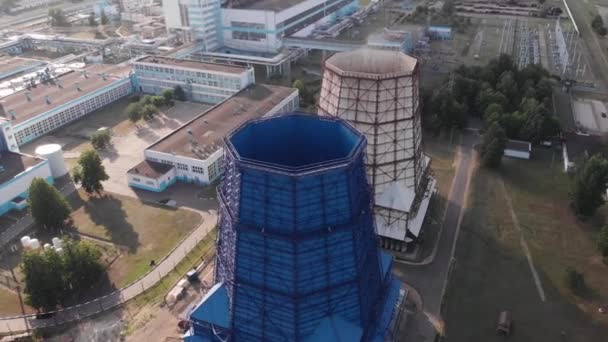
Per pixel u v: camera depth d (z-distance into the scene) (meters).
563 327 74.00
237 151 54.28
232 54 190.00
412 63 88.25
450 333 73.12
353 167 49.00
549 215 99.44
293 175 45.31
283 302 50.12
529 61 185.50
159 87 167.25
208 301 55.84
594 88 162.88
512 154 121.19
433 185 102.56
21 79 170.12
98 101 157.50
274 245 48.34
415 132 88.38
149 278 84.88
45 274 76.38
